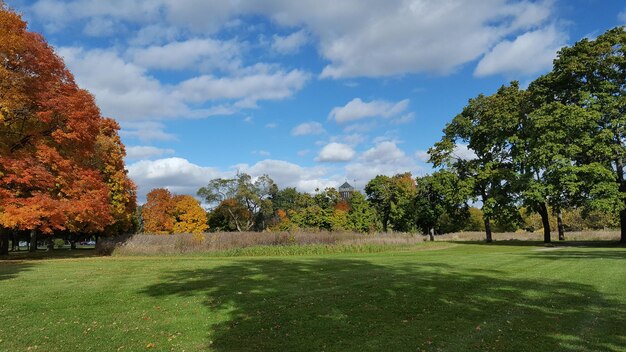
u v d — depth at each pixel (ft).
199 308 33.01
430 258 75.31
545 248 102.89
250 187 279.08
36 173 75.31
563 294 35.96
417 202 184.55
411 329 26.23
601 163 111.96
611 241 121.70
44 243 258.57
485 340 23.79
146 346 23.82
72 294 38.93
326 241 119.44
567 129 109.91
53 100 79.10
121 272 56.08
